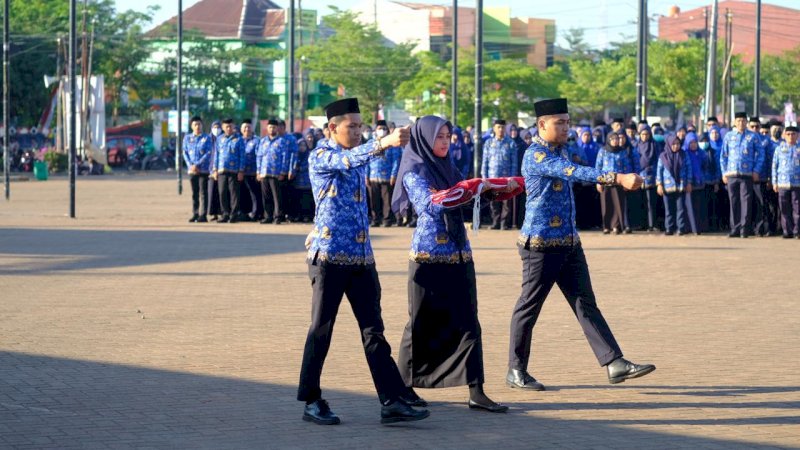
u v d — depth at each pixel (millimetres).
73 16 28391
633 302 14422
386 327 12438
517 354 9477
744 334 12047
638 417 8414
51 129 73500
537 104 9406
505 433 7945
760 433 7910
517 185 8820
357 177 8391
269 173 27047
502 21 96062
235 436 7809
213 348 11156
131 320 12914
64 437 7719
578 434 7906
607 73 83250
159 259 19484
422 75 68812
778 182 23922
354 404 8859
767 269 18156
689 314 13430
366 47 76500
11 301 14445
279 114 87312
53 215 30359
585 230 26328
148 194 42406
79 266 18422
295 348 11172
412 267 8680
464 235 8641
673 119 91000
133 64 81875
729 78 70188
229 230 25469
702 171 25031
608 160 24859
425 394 9367
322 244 8281
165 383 9531
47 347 11195
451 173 8711
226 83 81812
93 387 9359
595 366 10344
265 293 15242
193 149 27828
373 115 77188
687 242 23094
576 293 9414
